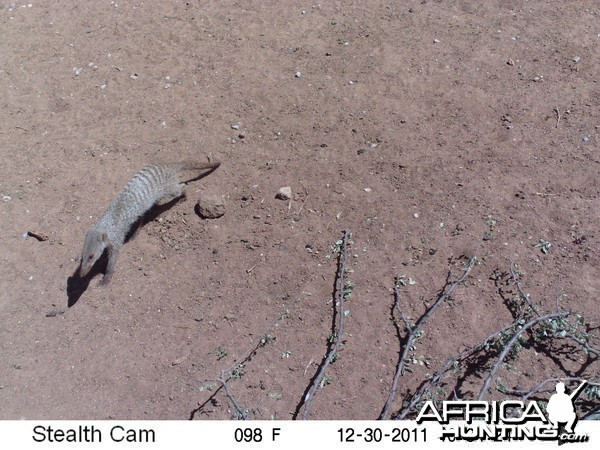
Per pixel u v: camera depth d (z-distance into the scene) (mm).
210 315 1495
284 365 1408
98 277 1589
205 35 2117
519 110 1732
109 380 1436
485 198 1574
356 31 2041
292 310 1477
